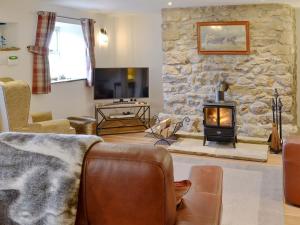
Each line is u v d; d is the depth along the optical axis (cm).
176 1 525
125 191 119
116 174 120
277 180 383
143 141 570
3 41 482
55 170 125
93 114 686
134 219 120
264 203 324
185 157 479
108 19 717
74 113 623
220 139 514
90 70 645
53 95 562
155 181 116
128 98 667
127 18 724
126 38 731
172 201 123
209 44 578
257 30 551
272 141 495
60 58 620
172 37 606
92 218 124
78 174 123
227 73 578
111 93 652
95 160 123
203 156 483
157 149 124
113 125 677
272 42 547
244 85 570
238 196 341
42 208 125
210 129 513
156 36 714
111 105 639
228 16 564
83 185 123
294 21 573
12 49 472
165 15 605
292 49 549
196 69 598
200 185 185
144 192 117
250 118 571
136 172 117
